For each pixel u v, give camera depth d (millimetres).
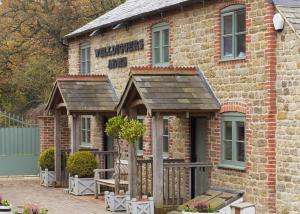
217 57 17828
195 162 18703
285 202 15336
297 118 14938
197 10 18797
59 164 24719
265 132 15805
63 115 27328
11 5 40812
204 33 18469
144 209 17219
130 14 22375
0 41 41031
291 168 15141
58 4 40750
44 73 40750
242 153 16953
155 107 17062
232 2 17109
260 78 16016
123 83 23422
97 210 18828
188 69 18562
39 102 43188
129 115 19094
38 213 13625
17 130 27953
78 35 26734
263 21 15852
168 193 18109
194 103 17547
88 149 25609
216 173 17938
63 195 22281
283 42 15359
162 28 20922
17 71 41125
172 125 20359
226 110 17422
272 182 15695
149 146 21672
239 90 16891
